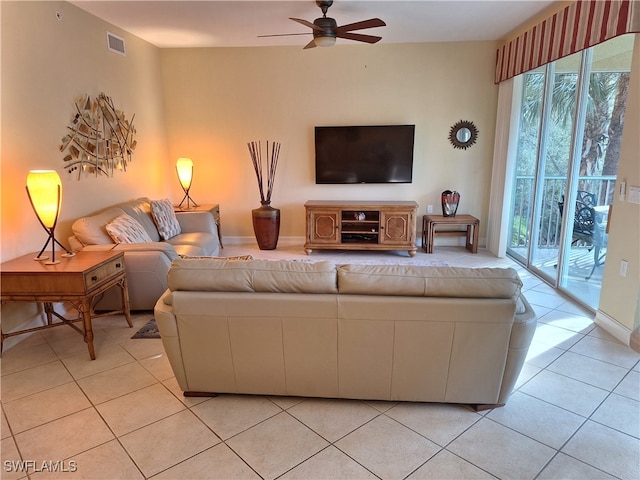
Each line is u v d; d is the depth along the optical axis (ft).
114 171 14.32
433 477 5.88
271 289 6.97
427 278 6.76
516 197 16.94
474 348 6.91
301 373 7.38
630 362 8.91
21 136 10.10
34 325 10.59
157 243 11.59
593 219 11.62
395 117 18.12
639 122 9.20
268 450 6.43
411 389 7.32
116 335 10.39
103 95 13.64
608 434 6.73
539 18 13.76
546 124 14.15
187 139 18.78
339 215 17.34
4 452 6.43
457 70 17.54
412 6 12.76
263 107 18.37
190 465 6.14
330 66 17.84
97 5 12.16
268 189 18.84
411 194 18.80
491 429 6.88
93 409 7.47
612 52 10.58
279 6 12.55
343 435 6.75
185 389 7.74
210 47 17.87
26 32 10.23
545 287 13.51
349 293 6.89
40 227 10.73
